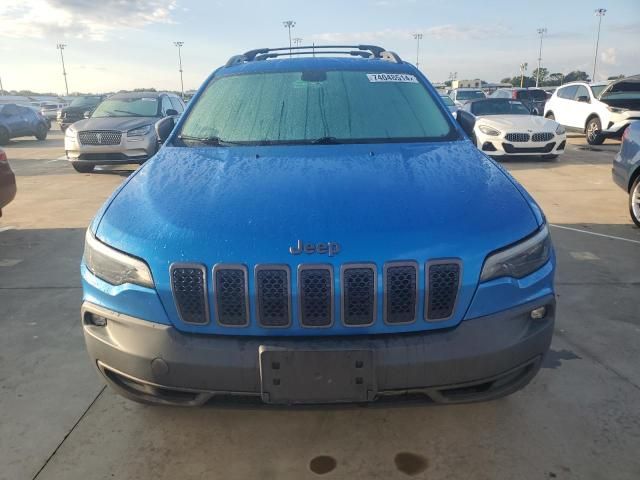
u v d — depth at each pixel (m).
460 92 20.88
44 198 8.17
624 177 6.04
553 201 7.35
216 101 3.42
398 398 2.07
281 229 2.06
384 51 4.12
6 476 2.27
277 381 1.97
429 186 2.37
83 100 24.41
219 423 2.60
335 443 2.45
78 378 3.02
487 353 2.03
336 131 3.10
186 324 2.05
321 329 2.00
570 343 3.32
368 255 1.98
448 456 2.35
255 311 2.00
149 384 2.11
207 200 2.29
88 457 2.38
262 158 2.76
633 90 14.26
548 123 11.05
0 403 2.79
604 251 5.14
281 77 3.52
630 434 2.46
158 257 2.07
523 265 2.13
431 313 2.02
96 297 2.22
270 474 2.27
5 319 3.81
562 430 2.50
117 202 2.44
